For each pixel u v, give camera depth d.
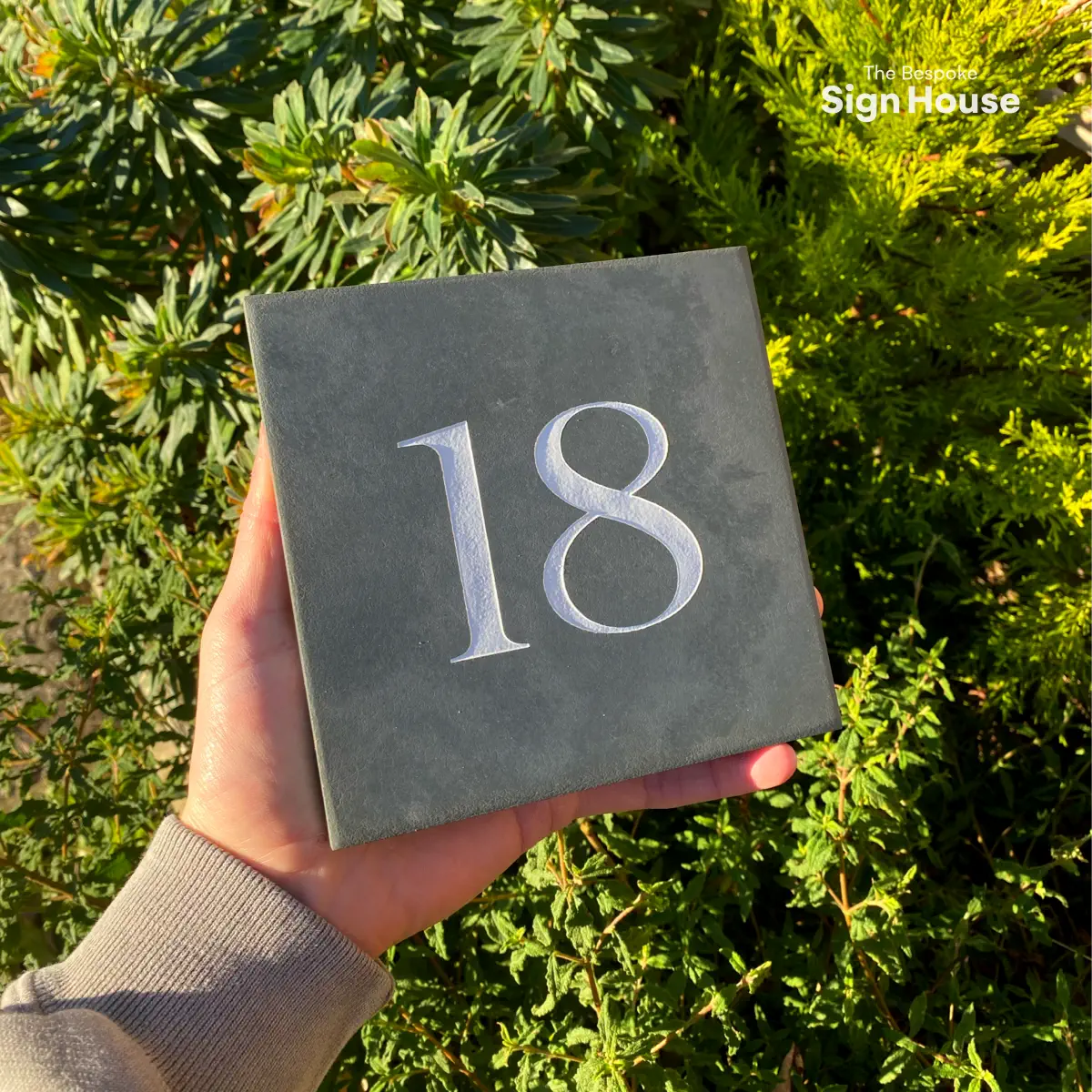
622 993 1.11
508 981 1.32
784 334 1.83
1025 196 1.61
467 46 1.83
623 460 0.97
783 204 1.95
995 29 1.45
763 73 2.01
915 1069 1.13
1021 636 1.69
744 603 0.98
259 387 0.91
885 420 1.84
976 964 1.47
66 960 0.89
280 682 1.06
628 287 0.99
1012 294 1.74
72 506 1.89
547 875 1.16
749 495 0.99
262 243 1.99
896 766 1.32
